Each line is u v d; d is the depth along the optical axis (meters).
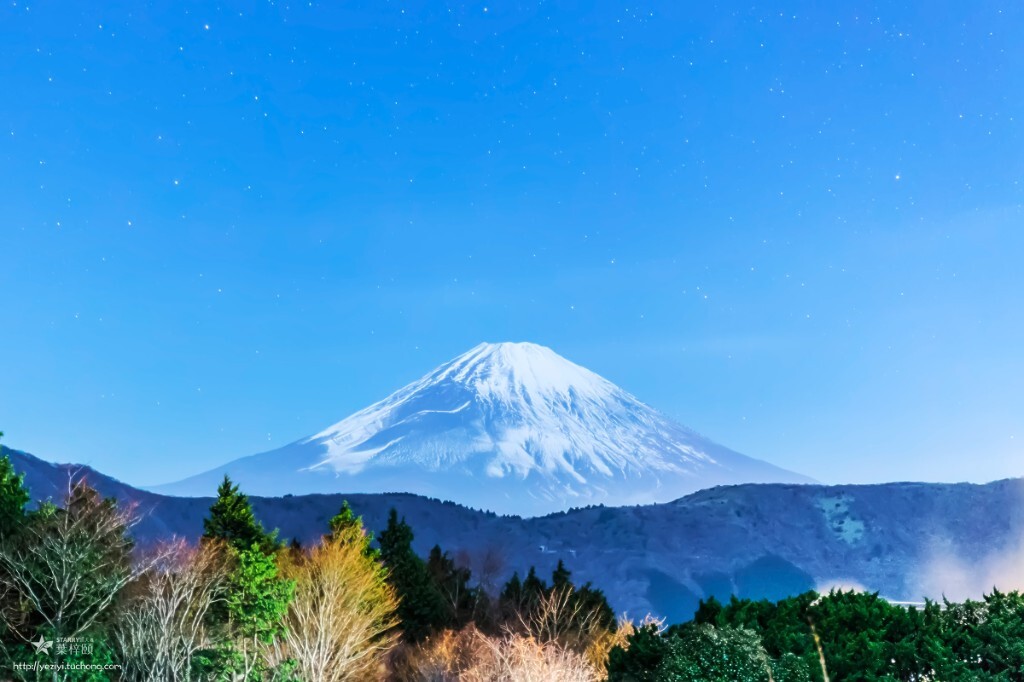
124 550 22.59
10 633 20.14
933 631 13.82
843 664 13.20
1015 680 12.98
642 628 14.91
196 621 22.11
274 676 23.48
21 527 20.94
